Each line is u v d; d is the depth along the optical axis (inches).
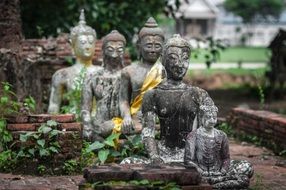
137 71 432.8
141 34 435.8
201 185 294.7
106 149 398.9
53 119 396.5
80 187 291.3
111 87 436.8
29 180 366.0
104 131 424.2
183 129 369.4
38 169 382.0
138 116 430.9
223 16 2536.9
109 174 294.8
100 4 724.0
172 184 287.9
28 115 396.2
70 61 589.3
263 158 461.4
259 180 378.0
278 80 917.2
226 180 339.3
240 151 490.0
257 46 2373.3
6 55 492.1
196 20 2385.6
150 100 369.7
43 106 565.9
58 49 611.8
